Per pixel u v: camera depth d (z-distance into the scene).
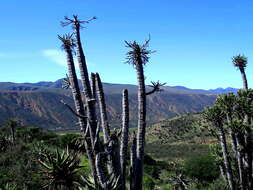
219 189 18.31
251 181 12.05
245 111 11.89
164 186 30.11
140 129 9.62
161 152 89.88
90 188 9.70
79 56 10.00
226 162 12.15
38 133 35.25
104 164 10.22
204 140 99.31
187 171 34.72
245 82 12.69
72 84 10.12
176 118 132.12
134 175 9.58
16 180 15.55
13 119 27.97
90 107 9.75
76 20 10.02
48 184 12.78
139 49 9.51
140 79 9.62
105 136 10.02
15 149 21.17
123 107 9.76
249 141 11.96
